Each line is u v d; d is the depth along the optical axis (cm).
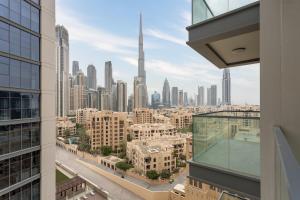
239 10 446
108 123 6675
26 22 1096
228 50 585
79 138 7612
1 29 956
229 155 475
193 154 532
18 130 1034
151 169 4447
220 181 475
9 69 993
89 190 3612
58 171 5016
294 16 236
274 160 250
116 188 4228
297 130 236
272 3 287
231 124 487
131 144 5259
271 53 283
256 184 418
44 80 1209
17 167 1023
